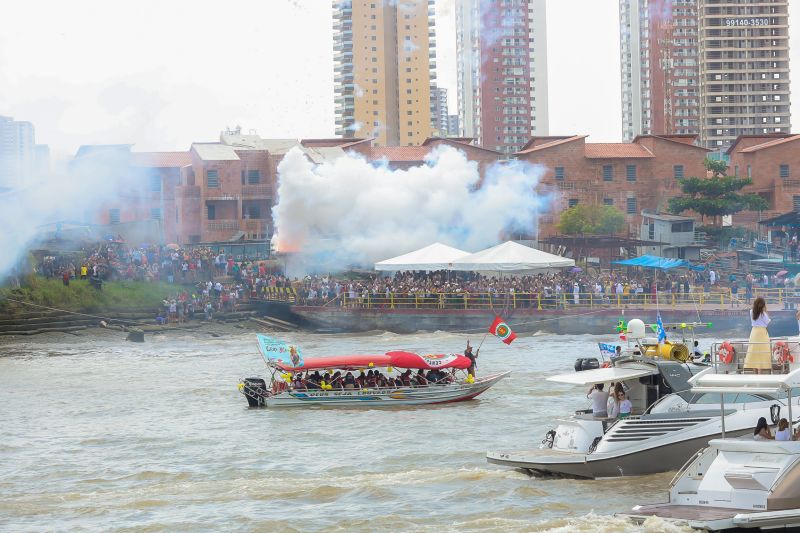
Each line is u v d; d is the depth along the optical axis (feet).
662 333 110.42
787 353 97.19
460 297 277.64
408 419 144.36
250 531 87.30
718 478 81.35
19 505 99.19
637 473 99.91
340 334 281.54
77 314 284.61
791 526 77.46
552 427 132.67
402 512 91.91
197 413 155.94
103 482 110.32
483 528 84.74
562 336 262.26
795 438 85.25
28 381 199.93
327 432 136.15
